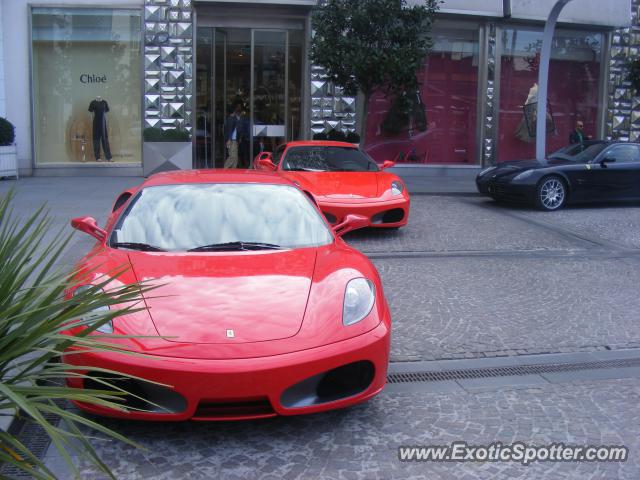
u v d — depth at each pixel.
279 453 3.34
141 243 4.36
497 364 4.66
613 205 12.58
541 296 6.46
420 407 3.90
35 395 2.13
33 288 2.44
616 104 18.94
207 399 3.20
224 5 16.27
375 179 9.38
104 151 16.81
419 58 13.52
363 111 14.14
